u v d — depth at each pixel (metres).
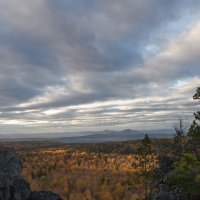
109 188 112.19
